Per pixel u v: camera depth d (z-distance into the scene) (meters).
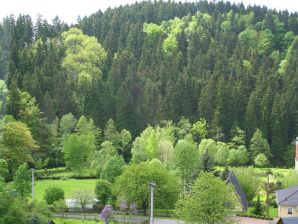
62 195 86.62
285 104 160.50
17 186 77.62
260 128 160.12
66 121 139.25
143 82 179.75
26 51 167.25
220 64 183.50
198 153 112.62
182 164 105.75
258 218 86.44
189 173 105.38
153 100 168.88
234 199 74.81
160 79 179.62
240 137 156.62
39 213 57.47
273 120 159.75
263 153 151.50
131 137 149.50
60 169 127.75
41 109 145.25
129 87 175.12
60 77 164.00
